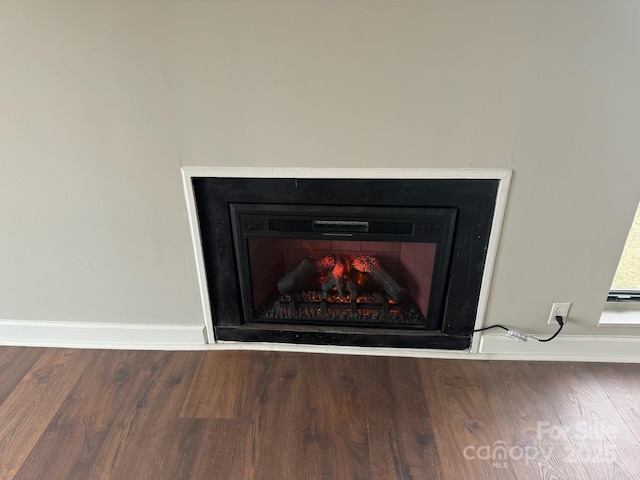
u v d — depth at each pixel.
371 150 1.41
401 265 1.87
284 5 1.21
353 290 1.79
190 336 1.84
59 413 1.56
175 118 1.39
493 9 1.18
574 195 1.45
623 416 1.53
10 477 1.35
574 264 1.57
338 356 1.81
